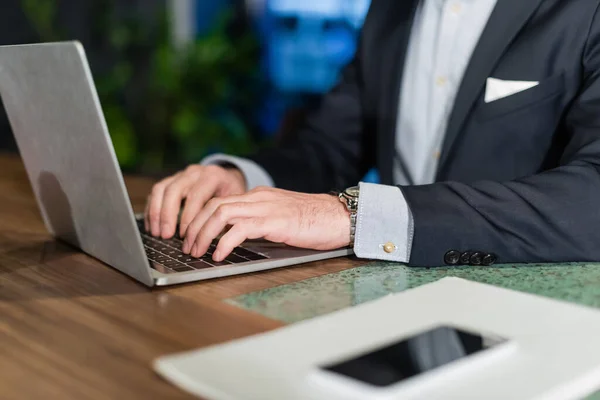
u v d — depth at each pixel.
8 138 3.79
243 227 1.02
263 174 1.58
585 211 1.06
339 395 0.55
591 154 1.17
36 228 1.31
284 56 4.25
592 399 0.63
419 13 1.70
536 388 0.57
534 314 0.75
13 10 4.01
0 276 1.00
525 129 1.44
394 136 1.69
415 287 0.92
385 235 1.05
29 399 0.61
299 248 1.10
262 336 0.67
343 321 0.72
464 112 1.49
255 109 4.33
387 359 0.60
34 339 0.75
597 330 0.70
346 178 1.79
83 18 4.16
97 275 0.99
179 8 4.44
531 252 1.04
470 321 0.72
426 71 1.67
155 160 4.23
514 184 1.09
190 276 0.94
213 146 4.22
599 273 0.99
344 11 4.04
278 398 0.55
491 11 1.48
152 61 4.27
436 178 1.53
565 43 1.40
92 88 0.83
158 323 0.79
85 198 1.00
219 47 4.12
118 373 0.66
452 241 1.03
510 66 1.44
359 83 1.79
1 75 1.11
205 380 0.58
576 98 1.38
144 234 1.19
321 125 1.78
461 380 0.58
